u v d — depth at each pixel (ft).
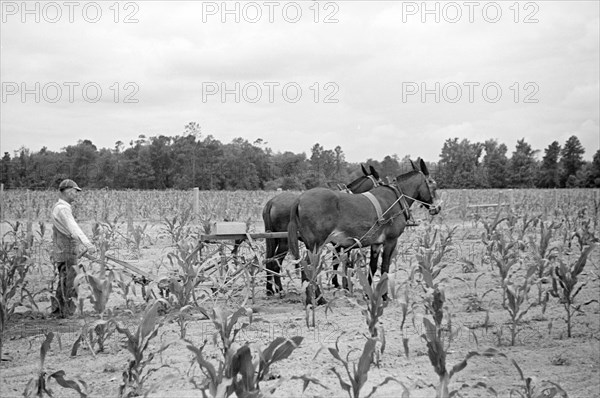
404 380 19.67
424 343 23.94
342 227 32.96
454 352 22.81
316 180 180.24
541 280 28.19
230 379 13.82
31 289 36.32
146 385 19.20
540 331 25.99
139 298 33.14
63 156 222.69
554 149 259.39
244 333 25.34
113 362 21.67
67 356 22.50
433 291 22.00
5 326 26.45
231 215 93.25
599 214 88.89
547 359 21.97
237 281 37.50
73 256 28.76
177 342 24.03
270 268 34.86
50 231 68.90
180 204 98.12
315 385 19.12
